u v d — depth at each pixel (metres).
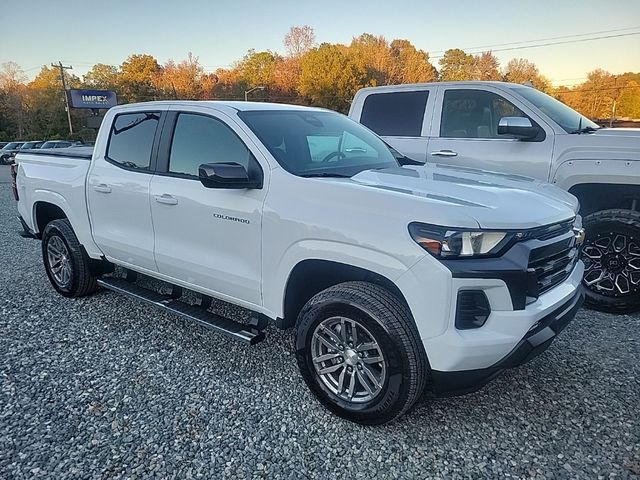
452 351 2.44
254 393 3.18
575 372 3.41
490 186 3.09
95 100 61.16
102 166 4.27
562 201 3.10
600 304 4.50
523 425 2.83
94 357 3.67
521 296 2.50
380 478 2.43
